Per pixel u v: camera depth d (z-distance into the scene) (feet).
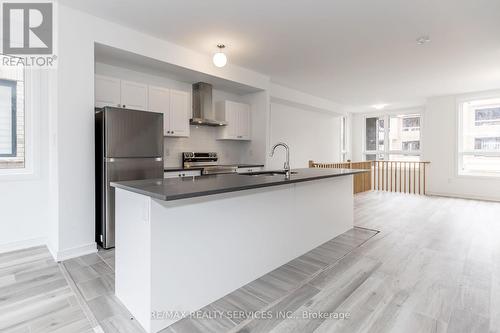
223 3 8.79
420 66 14.76
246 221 7.41
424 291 6.98
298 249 9.41
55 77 8.99
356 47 12.26
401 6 8.86
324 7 8.97
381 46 12.13
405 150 26.94
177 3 8.80
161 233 5.51
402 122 27.22
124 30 10.41
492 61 13.98
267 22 10.02
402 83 18.33
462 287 7.18
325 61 14.10
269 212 8.18
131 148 10.16
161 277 5.53
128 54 10.89
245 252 7.41
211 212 6.50
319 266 8.59
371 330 5.46
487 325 5.58
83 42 9.35
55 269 8.26
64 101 8.95
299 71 15.84
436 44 11.87
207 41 11.76
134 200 5.92
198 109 15.30
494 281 7.50
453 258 9.14
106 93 11.09
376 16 9.52
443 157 22.43
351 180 12.84
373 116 28.91
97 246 10.12
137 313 5.81
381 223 13.73
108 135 9.55
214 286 6.60
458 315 5.94
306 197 9.81
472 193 21.15
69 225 9.12
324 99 23.39
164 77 14.21
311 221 10.08
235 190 6.17
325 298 6.68
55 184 9.22
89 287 7.20
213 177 8.51
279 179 7.88
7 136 10.05
